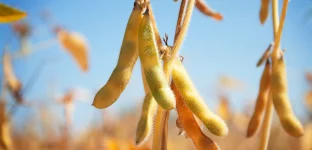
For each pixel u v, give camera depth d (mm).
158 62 198
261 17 314
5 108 459
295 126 258
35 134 662
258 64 286
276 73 268
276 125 712
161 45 219
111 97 200
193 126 219
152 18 217
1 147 448
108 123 621
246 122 644
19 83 479
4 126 451
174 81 215
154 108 201
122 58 202
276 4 287
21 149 642
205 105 213
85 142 622
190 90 215
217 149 216
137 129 196
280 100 264
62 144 639
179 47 210
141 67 231
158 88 191
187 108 219
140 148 360
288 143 667
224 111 626
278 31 274
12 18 235
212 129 208
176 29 222
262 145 274
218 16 297
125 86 202
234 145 683
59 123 650
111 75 202
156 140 209
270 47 285
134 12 204
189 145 840
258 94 288
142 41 200
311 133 607
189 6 214
